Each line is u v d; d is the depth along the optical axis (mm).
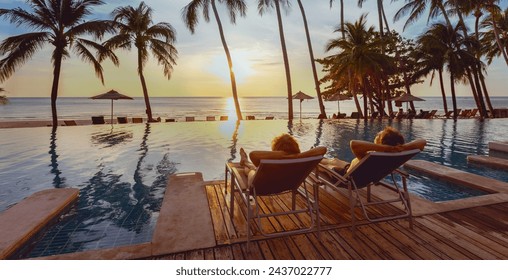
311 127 16078
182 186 4625
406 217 3090
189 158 8328
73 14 15562
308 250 2635
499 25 22812
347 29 22500
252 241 2801
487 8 20844
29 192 5258
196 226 3113
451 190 5195
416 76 25406
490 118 21359
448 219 3268
